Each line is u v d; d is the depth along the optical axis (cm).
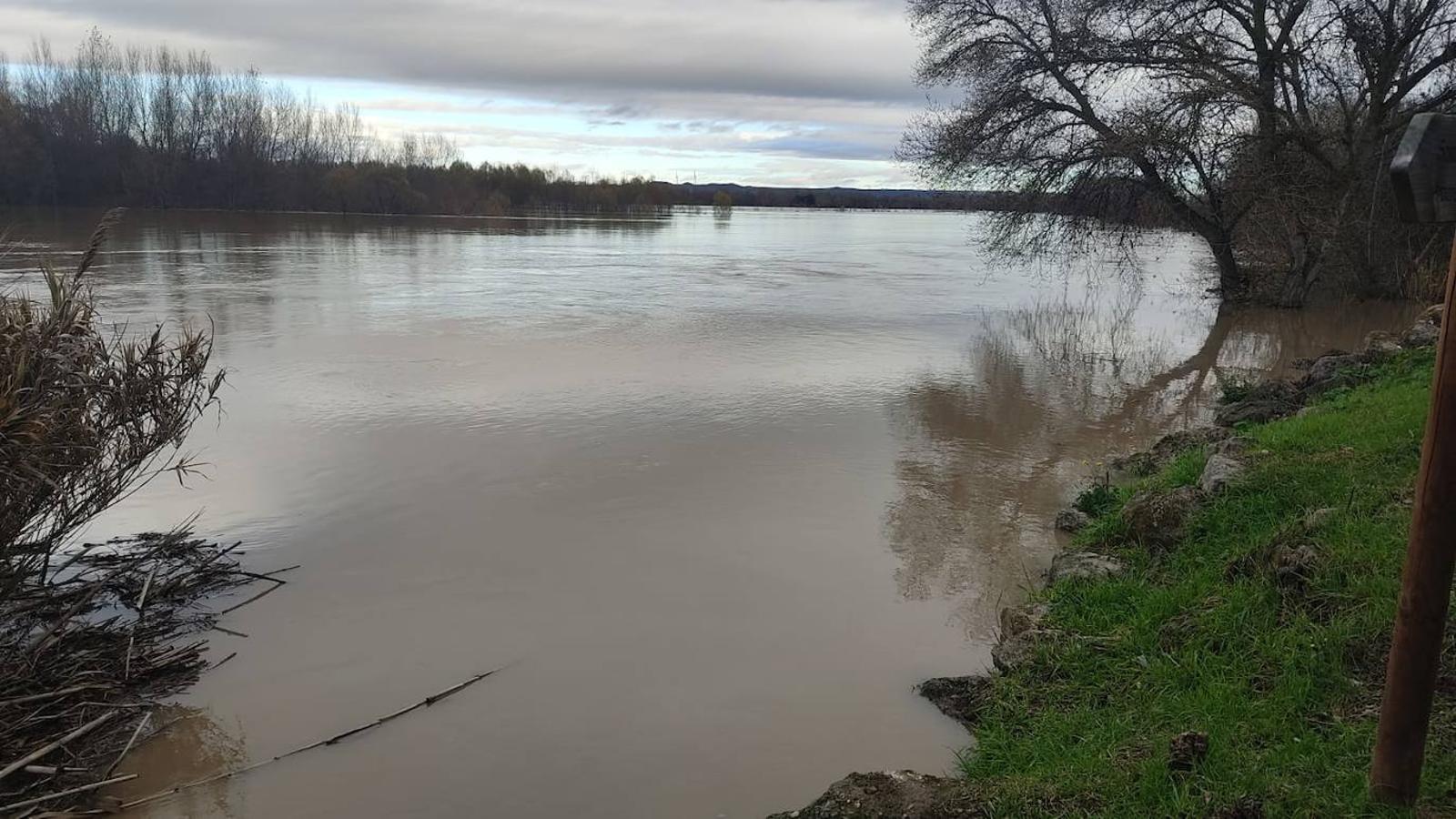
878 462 915
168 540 675
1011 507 792
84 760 448
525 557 675
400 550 686
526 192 7638
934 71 2297
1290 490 586
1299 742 373
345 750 457
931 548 703
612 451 926
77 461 536
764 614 595
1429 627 303
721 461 902
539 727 473
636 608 601
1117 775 377
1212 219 2172
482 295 2123
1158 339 1720
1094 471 891
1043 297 2333
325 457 891
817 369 1370
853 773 407
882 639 565
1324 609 452
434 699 496
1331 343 1666
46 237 3462
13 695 482
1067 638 515
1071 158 2109
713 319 1811
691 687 510
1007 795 377
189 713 487
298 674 523
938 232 6022
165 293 2016
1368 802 323
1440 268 2056
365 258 3016
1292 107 2103
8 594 537
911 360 1461
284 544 694
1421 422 643
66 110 5812
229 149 6225
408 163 7256
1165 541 606
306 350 1407
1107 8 2055
